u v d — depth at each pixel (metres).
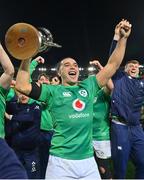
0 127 4.55
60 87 4.13
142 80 6.41
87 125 4.08
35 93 4.00
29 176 5.36
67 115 4.02
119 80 6.30
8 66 4.46
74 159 3.99
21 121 5.36
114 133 6.20
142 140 6.28
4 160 1.51
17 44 3.51
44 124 5.69
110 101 6.13
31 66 5.81
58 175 3.96
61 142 4.02
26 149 5.40
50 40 3.97
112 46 5.07
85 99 4.10
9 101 5.38
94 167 4.09
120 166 6.20
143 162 6.24
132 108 6.25
